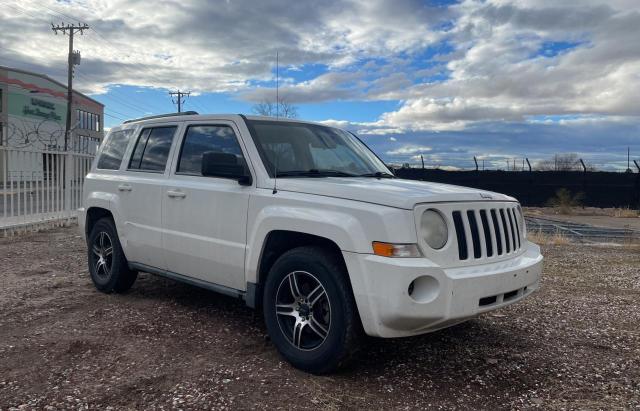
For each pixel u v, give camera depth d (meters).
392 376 3.90
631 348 4.64
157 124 5.69
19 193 11.03
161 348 4.31
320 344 3.80
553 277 7.81
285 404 3.38
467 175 28.44
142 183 5.46
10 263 7.80
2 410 3.22
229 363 4.02
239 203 4.43
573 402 3.54
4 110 47.72
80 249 9.13
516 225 4.36
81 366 3.92
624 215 24.20
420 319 3.46
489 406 3.46
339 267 3.71
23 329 4.73
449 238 3.67
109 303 5.64
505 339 4.82
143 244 5.43
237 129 4.74
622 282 7.46
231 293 4.58
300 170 4.58
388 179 4.70
